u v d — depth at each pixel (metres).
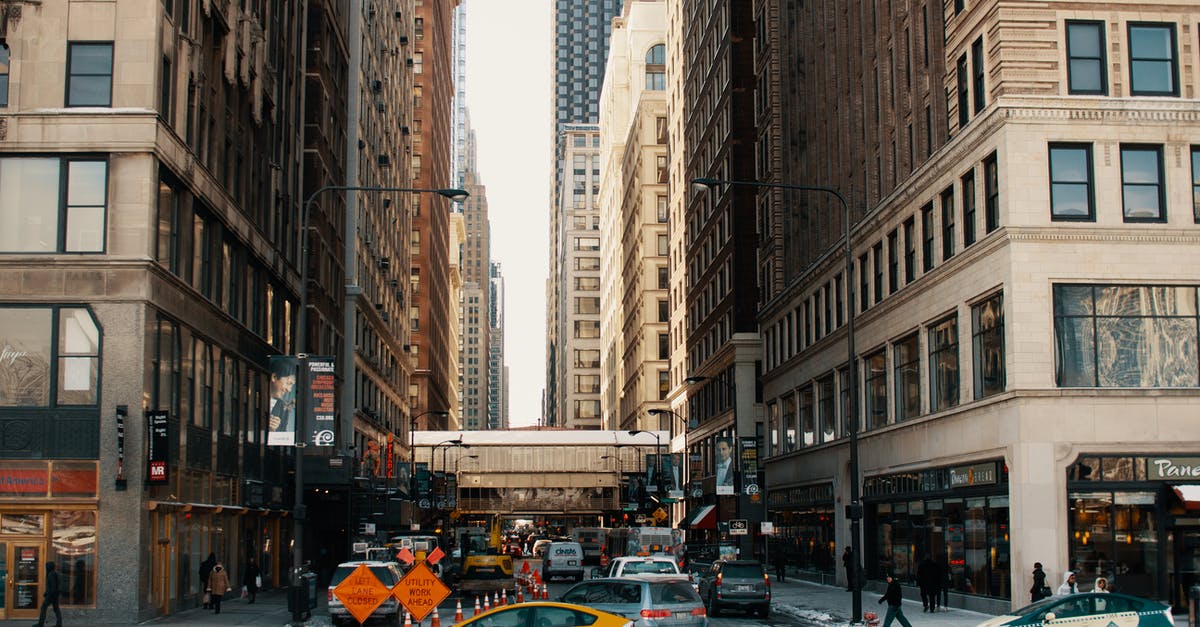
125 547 33.16
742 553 70.00
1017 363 35.34
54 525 33.25
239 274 45.66
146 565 34.03
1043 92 36.25
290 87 56.03
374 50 86.25
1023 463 35.00
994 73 36.97
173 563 37.03
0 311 33.78
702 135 95.88
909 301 45.88
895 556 48.91
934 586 39.00
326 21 65.44
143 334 33.88
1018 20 36.47
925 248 44.41
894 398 48.19
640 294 141.50
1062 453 34.97
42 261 33.78
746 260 80.62
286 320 55.38
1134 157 36.28
